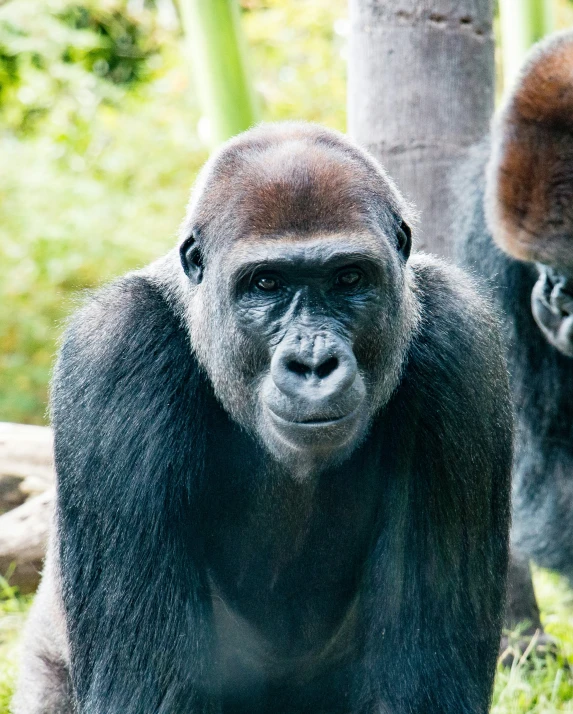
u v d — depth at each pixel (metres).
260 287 9.05
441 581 9.99
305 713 11.38
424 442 9.97
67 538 10.07
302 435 8.71
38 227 35.69
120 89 44.97
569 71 13.08
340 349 8.70
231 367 9.41
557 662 15.07
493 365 10.17
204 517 10.39
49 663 12.16
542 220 13.02
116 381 9.75
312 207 8.84
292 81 39.44
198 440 9.98
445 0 15.79
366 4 15.98
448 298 10.19
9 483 17.36
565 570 15.44
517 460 15.13
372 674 10.27
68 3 44.12
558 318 13.35
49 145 40.94
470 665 10.07
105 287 10.55
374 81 15.98
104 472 9.69
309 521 10.46
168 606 9.62
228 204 9.11
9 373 30.91
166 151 40.34
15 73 43.97
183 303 10.02
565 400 14.93
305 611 10.80
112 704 9.69
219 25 15.73
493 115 15.83
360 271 9.00
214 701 9.98
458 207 15.64
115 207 37.41
